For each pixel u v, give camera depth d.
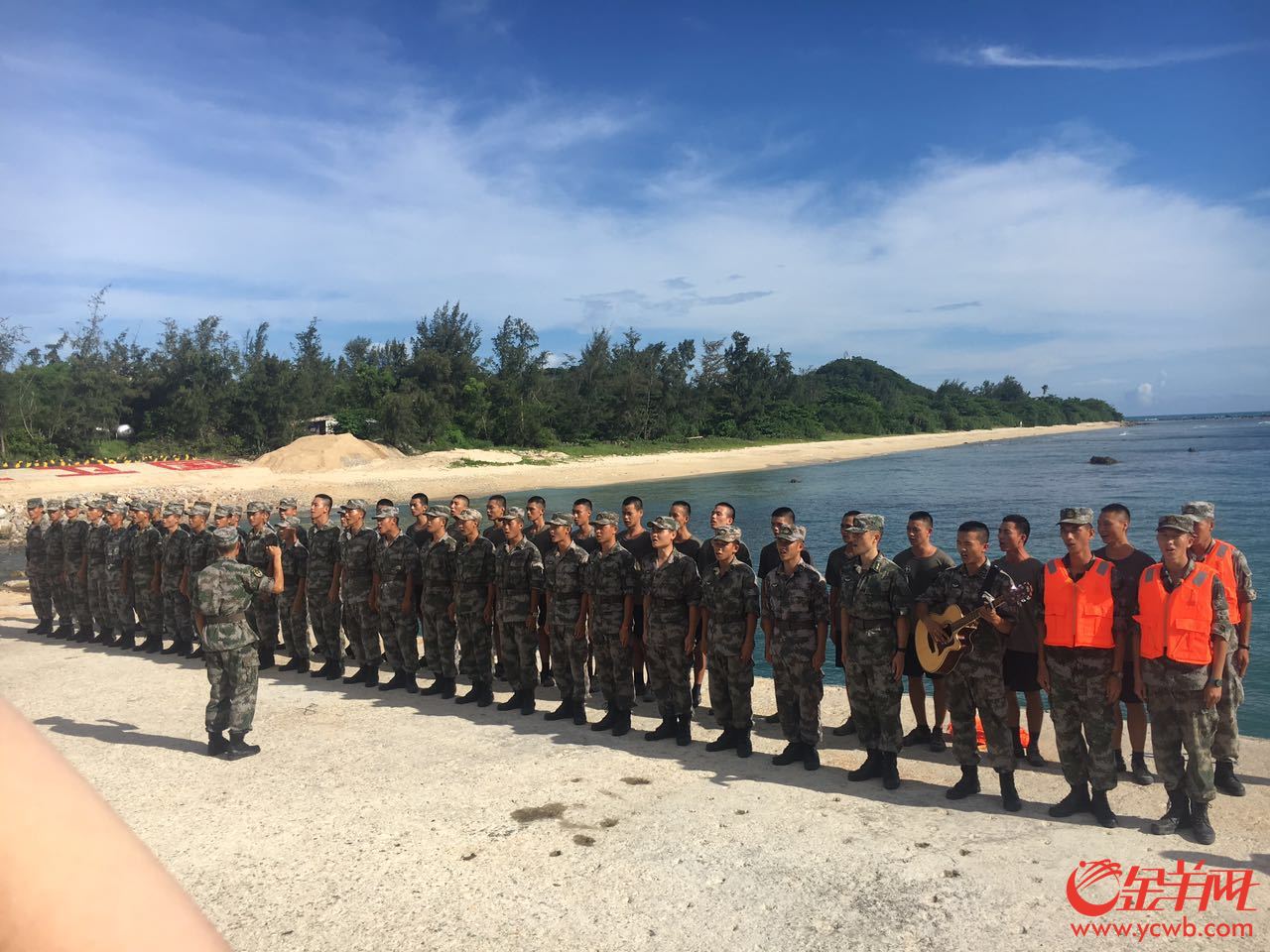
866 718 6.50
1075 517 5.75
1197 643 5.28
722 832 5.46
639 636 8.98
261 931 4.42
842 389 103.94
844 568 6.69
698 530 25.44
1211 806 5.82
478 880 4.90
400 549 9.33
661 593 7.44
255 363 57.09
